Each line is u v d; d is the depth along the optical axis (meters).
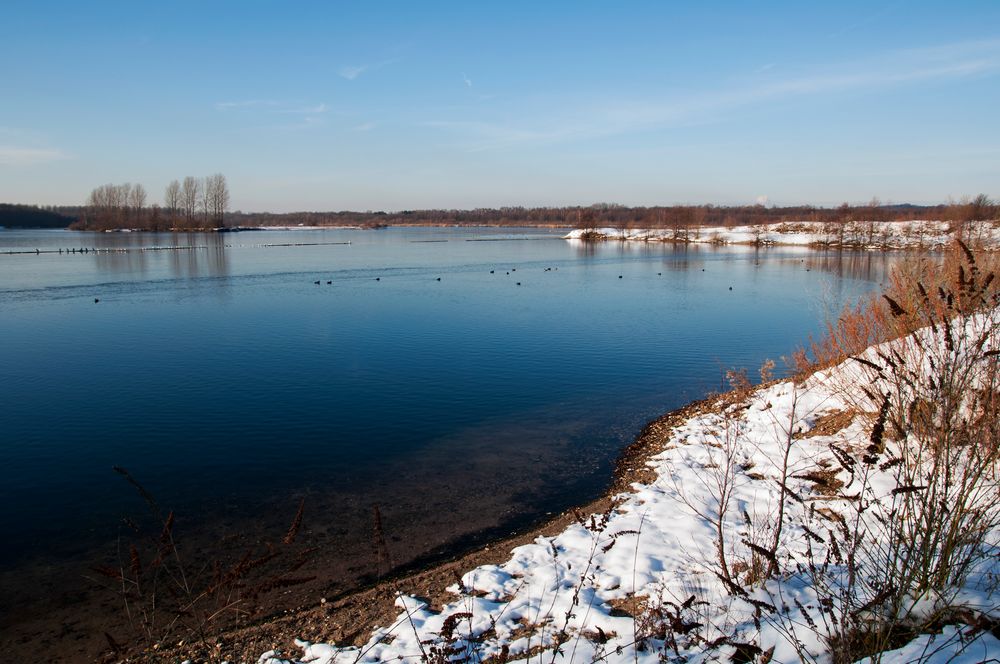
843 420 9.25
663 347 21.77
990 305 3.73
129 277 43.88
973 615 3.42
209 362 19.22
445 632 4.14
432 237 128.88
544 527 8.69
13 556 8.35
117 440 12.59
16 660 6.24
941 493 3.75
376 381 17.03
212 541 8.68
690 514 7.67
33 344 21.84
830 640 3.46
